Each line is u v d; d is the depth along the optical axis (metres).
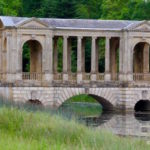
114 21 176.38
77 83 169.38
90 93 170.38
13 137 91.44
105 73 173.00
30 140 88.25
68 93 168.25
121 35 173.88
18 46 164.25
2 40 170.62
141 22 173.50
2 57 171.38
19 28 163.88
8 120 102.38
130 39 173.12
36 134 96.56
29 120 104.38
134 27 173.00
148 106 177.75
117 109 173.00
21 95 163.62
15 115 105.25
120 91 173.00
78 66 170.25
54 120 107.44
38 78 166.50
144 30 173.88
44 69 166.50
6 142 82.69
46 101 165.88
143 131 132.00
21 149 78.50
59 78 171.12
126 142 90.12
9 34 163.75
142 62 181.00
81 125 105.50
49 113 122.00
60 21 170.88
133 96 172.88
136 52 183.62
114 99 172.75
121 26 174.62
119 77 174.25
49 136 95.69
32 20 165.00
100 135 96.25
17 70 163.88
